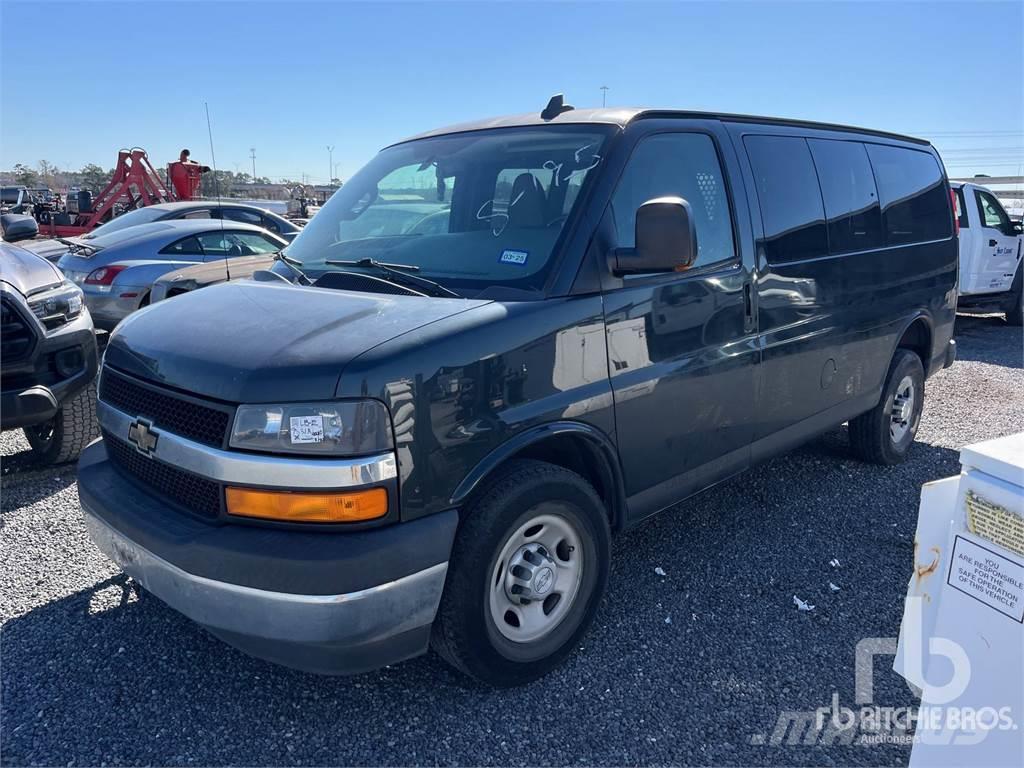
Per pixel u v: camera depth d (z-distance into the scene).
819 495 4.84
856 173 4.72
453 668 3.09
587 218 3.10
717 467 3.75
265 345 2.62
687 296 3.41
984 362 9.21
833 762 2.61
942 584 2.01
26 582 3.70
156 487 2.85
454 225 3.48
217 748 2.64
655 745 2.67
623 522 3.33
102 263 9.05
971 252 10.95
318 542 2.42
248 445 2.47
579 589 3.09
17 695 2.89
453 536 2.61
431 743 2.67
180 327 2.96
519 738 2.70
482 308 2.79
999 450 1.90
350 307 2.84
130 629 3.33
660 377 3.29
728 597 3.63
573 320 2.95
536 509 2.85
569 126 3.50
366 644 2.47
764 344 3.86
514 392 2.76
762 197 3.93
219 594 2.47
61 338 4.78
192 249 9.59
